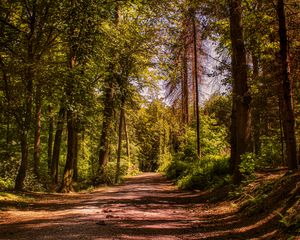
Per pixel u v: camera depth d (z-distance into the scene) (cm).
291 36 1344
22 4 1731
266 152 2155
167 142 6225
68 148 2266
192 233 840
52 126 3127
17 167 2191
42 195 1836
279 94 1727
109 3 1694
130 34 2314
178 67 2692
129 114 3950
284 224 741
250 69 1745
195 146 3056
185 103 3147
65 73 1625
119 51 2116
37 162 2258
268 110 2106
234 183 1470
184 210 1266
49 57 1870
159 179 3469
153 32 2305
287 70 1076
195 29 2370
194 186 2014
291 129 1070
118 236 777
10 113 1769
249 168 1394
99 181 2892
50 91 1658
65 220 1019
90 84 1769
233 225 923
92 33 1648
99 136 3334
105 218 1038
